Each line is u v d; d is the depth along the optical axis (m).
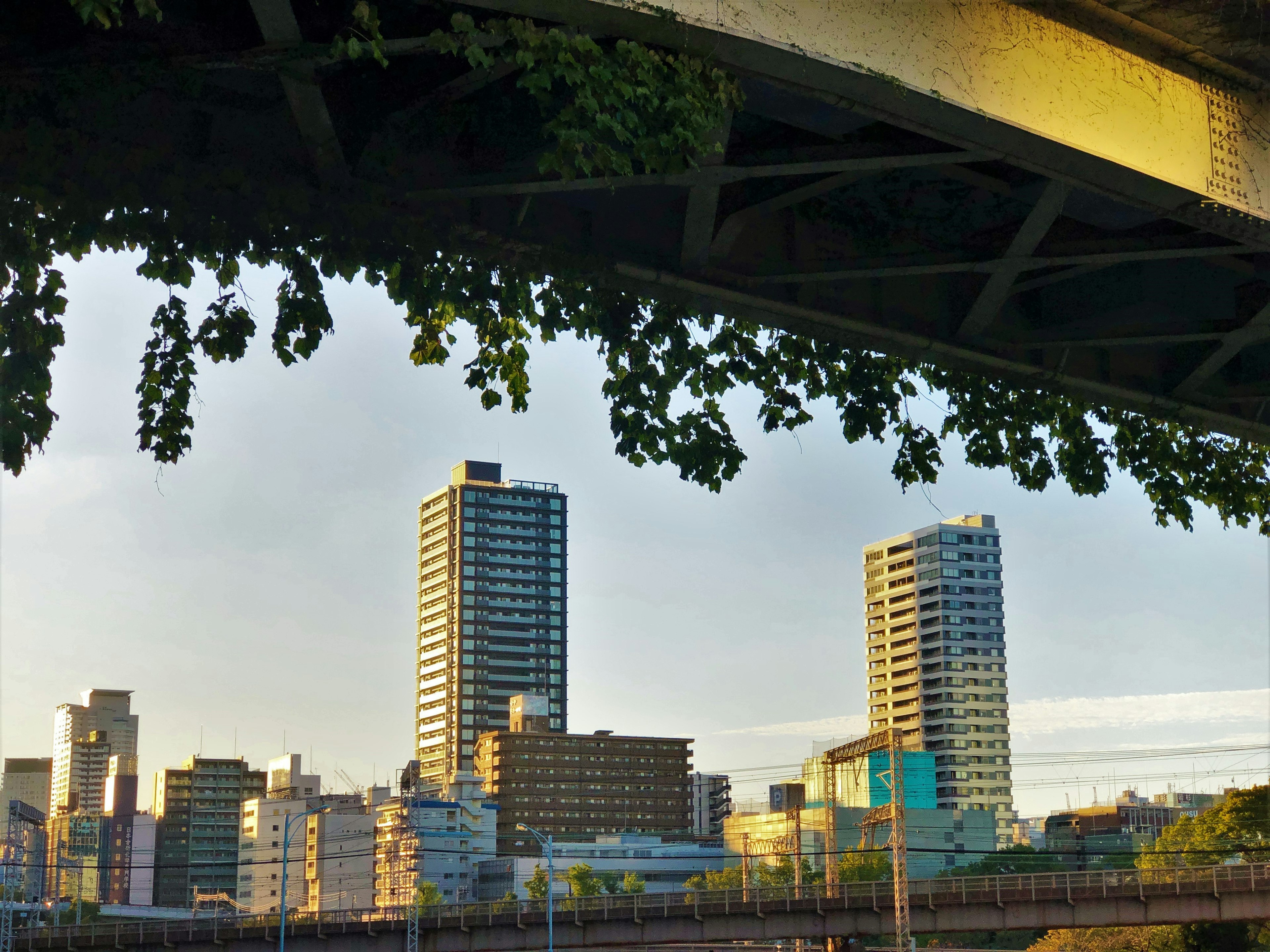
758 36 9.71
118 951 94.62
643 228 12.43
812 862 174.25
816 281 13.03
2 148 10.20
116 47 10.01
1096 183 11.60
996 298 13.16
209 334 12.06
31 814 114.56
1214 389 15.64
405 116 11.45
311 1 10.16
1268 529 16.81
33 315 10.67
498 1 9.22
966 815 193.38
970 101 10.57
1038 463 15.98
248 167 11.05
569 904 88.31
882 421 14.95
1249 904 69.38
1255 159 12.30
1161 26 11.46
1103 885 72.56
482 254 11.87
